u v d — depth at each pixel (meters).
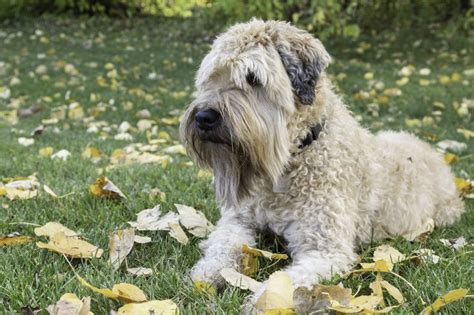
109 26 5.35
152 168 1.87
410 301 1.17
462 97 2.98
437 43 4.45
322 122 1.39
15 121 2.61
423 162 1.61
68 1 5.56
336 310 1.08
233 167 1.37
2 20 5.30
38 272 1.25
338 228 1.34
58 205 1.56
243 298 1.18
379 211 1.47
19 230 1.45
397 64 3.89
